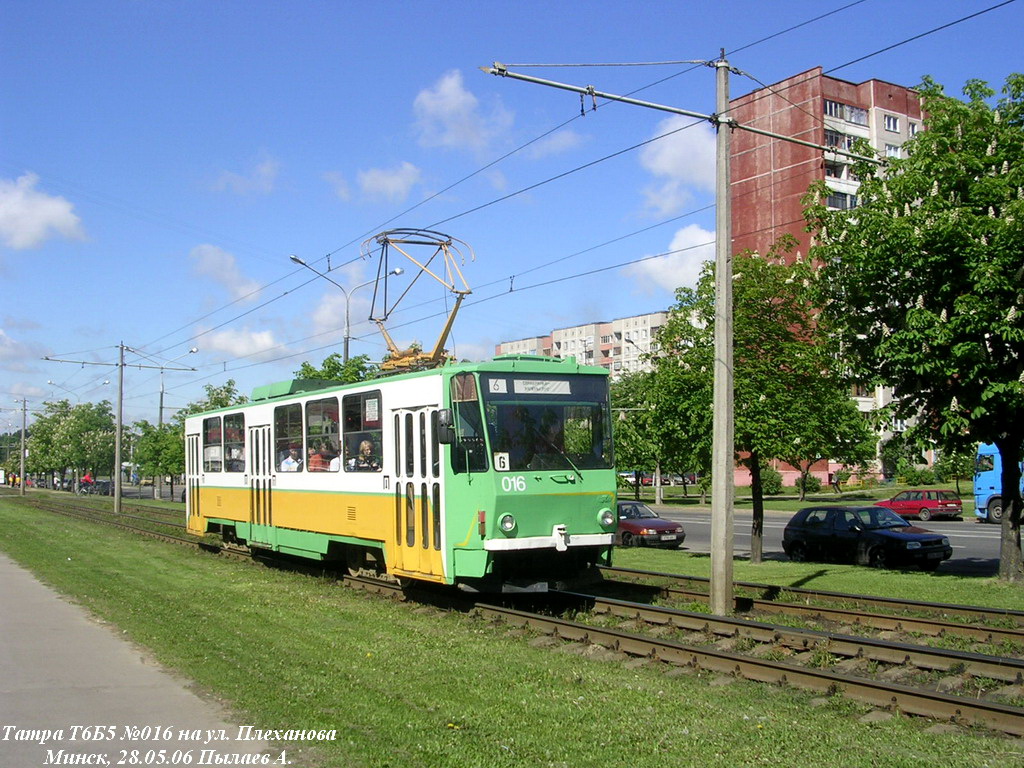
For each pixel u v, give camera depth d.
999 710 7.48
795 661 10.18
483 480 12.64
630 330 116.62
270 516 19.03
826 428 20.19
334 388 16.33
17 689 8.66
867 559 21.69
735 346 20.09
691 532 37.62
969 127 16.11
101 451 88.31
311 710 7.86
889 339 15.98
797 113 64.12
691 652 9.93
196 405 64.19
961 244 15.07
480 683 9.02
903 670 9.48
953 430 16.23
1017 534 16.75
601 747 7.00
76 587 15.91
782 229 64.50
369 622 12.62
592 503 13.38
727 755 6.83
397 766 6.50
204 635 11.36
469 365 13.05
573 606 14.23
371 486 14.93
